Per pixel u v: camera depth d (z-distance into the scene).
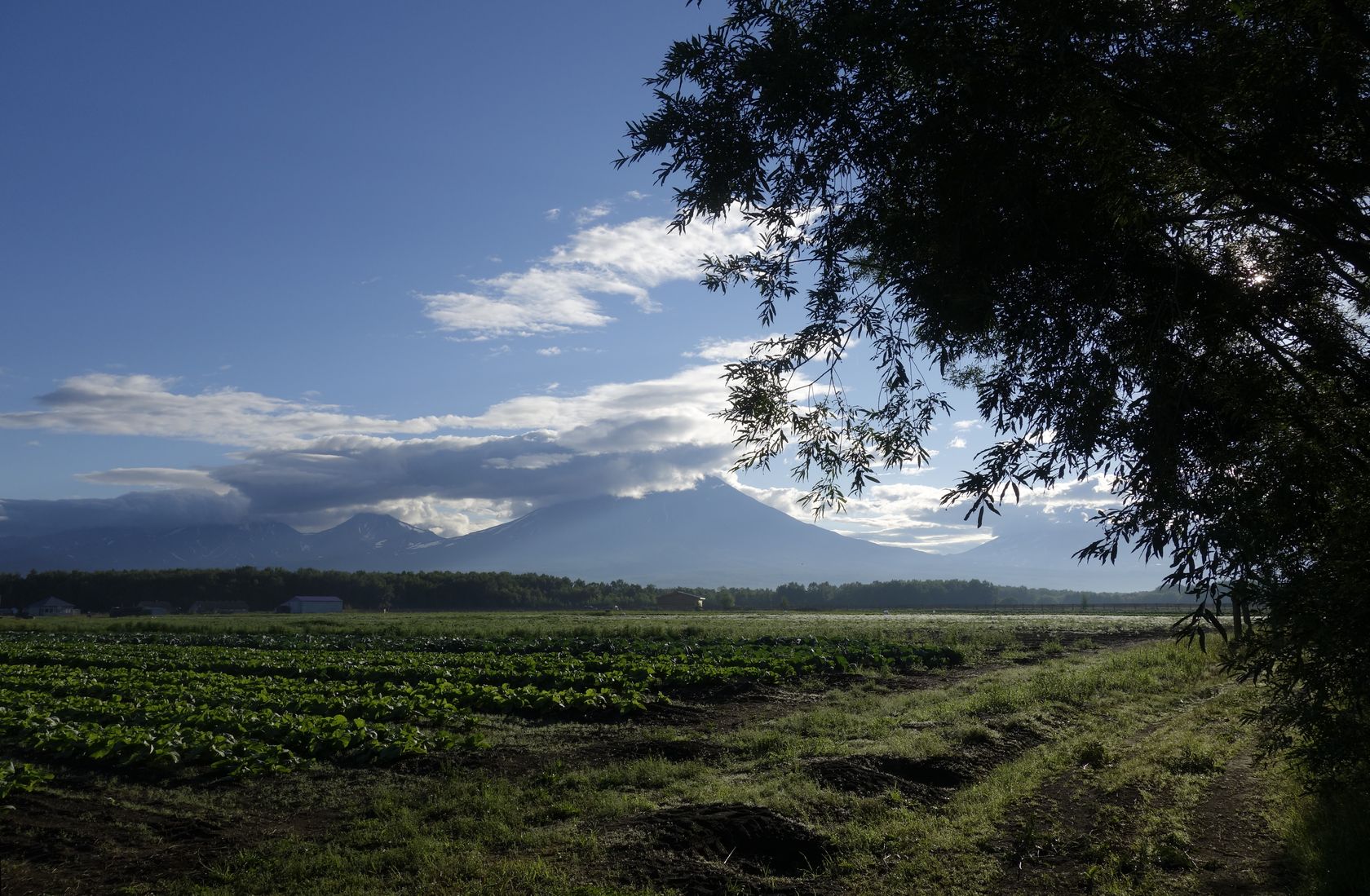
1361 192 6.45
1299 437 6.34
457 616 88.81
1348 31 5.63
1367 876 6.67
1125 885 7.37
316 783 11.71
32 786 11.16
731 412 8.04
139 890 7.71
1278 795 9.61
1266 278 6.96
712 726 15.94
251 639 44.66
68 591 139.00
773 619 74.00
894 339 7.61
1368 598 6.02
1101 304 6.33
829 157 6.91
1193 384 6.20
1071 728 14.50
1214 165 6.39
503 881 7.53
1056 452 6.39
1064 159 6.32
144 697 19.58
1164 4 6.07
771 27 6.88
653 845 8.37
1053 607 141.75
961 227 6.33
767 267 8.03
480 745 13.90
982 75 6.11
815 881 7.68
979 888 7.47
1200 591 6.14
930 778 11.08
